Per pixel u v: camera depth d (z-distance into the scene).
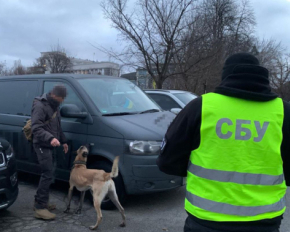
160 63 16.80
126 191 4.41
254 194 1.77
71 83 5.16
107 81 5.61
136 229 4.07
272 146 1.80
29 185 5.90
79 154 4.41
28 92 5.73
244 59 1.96
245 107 1.84
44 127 4.31
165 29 15.97
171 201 5.09
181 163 2.03
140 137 4.34
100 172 4.10
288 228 4.18
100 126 4.63
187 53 17.11
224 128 1.82
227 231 1.77
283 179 1.87
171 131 1.99
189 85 19.05
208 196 1.81
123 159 4.37
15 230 3.98
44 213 4.29
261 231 1.77
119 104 5.19
